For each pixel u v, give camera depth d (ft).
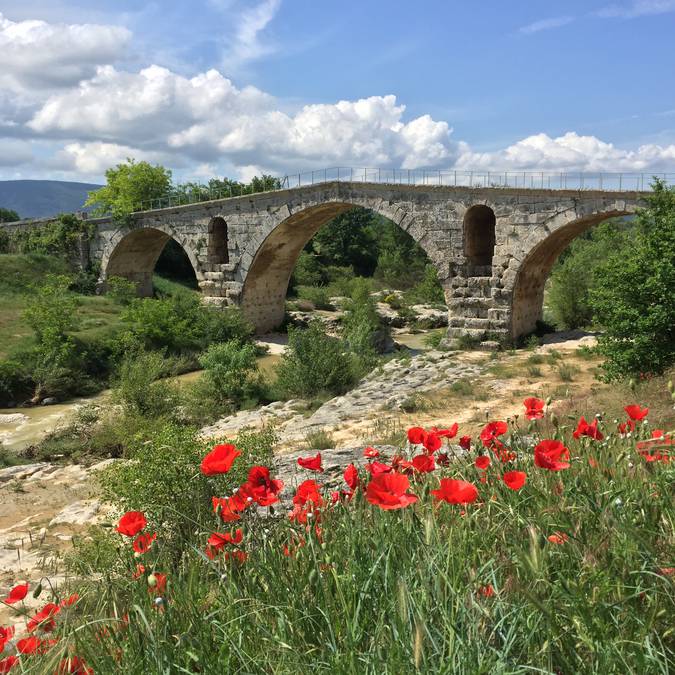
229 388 94.84
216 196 190.70
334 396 91.40
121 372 89.35
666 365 52.60
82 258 205.36
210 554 12.53
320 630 9.70
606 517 10.43
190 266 246.88
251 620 9.95
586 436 15.53
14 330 138.72
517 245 113.60
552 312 146.00
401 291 261.24
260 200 156.15
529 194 111.45
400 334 183.73
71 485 57.00
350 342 117.70
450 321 122.11
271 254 164.66
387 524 11.39
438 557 9.87
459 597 8.75
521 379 78.79
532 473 14.24
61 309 127.95
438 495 10.58
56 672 9.14
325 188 141.90
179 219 176.45
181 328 135.44
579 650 8.38
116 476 28.91
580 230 116.78
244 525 13.34
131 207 241.35
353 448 40.81
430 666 8.09
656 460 13.58
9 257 196.75
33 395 108.58
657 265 53.21
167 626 9.95
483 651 8.07
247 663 8.93
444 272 123.24
